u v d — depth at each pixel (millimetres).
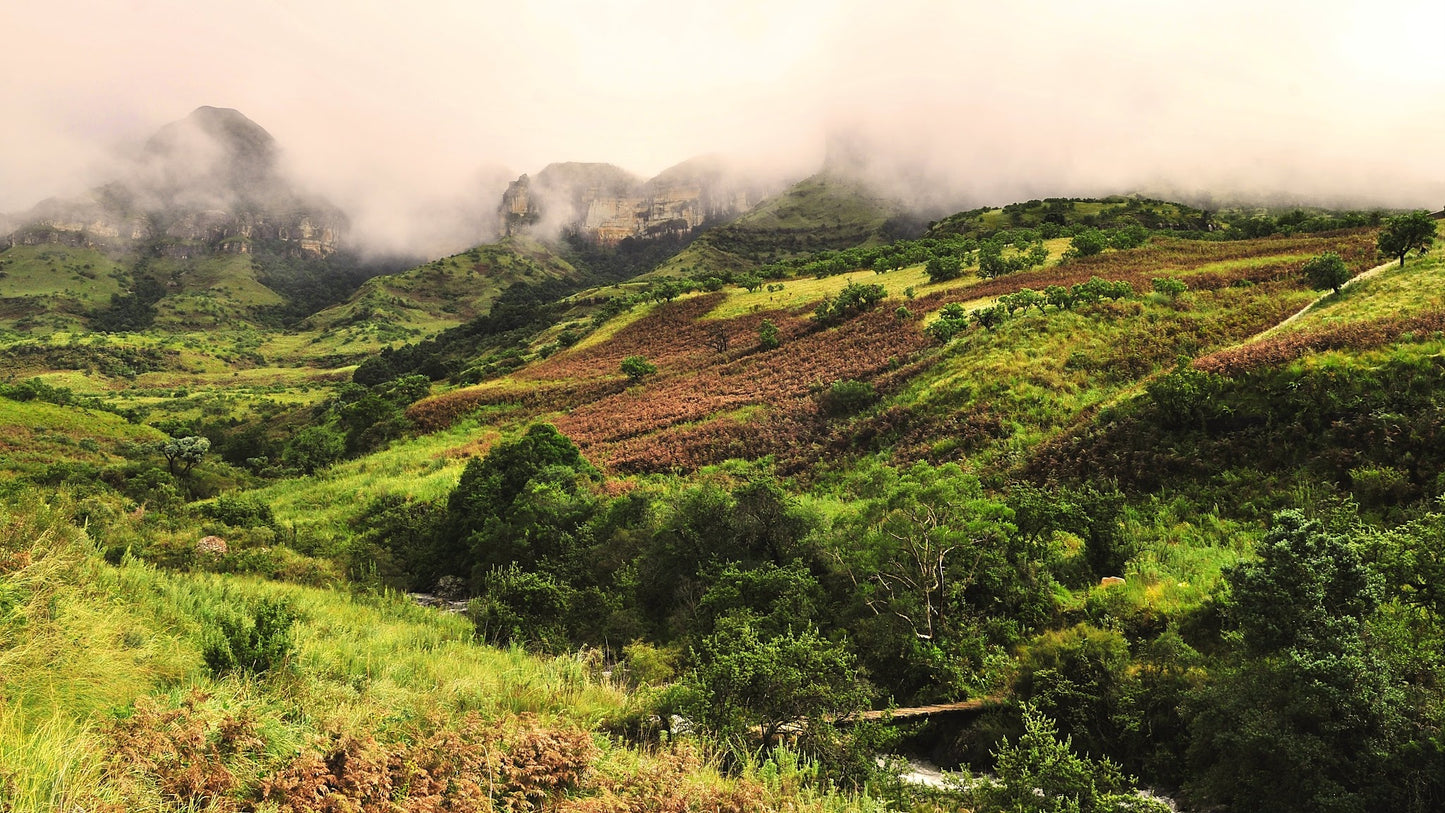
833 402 42469
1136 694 12141
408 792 5852
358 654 12461
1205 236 98125
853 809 8281
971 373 36625
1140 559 17922
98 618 8797
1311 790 8742
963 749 12773
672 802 6516
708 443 43531
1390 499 16922
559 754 6805
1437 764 8172
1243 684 9883
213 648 8961
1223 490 20078
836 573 19188
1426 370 19875
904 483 23703
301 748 6180
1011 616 16328
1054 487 23703
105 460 66000
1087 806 8539
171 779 5152
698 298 103688
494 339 150125
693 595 20828
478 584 27422
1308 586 9391
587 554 24797
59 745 5043
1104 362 34844
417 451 56000
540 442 37031
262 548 26641
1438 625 10328
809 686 10820
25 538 10383
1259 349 24578
